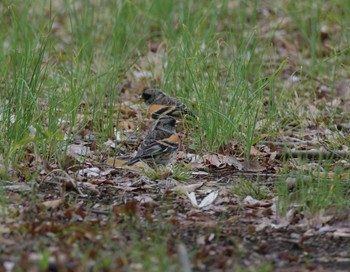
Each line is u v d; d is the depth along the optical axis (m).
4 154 12.14
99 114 14.59
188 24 18.02
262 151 13.63
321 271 8.89
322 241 9.86
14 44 16.25
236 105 13.95
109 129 14.25
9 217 10.07
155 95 15.34
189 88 15.51
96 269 8.34
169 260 8.73
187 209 10.95
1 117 13.26
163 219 10.38
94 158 13.09
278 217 10.47
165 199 11.31
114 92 15.20
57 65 16.53
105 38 18.75
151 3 20.23
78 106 13.80
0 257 8.78
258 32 18.84
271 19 21.39
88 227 9.56
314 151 13.26
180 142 13.77
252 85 14.93
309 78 18.11
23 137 12.38
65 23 21.09
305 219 10.43
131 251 8.82
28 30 17.73
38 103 13.58
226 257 9.16
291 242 9.78
